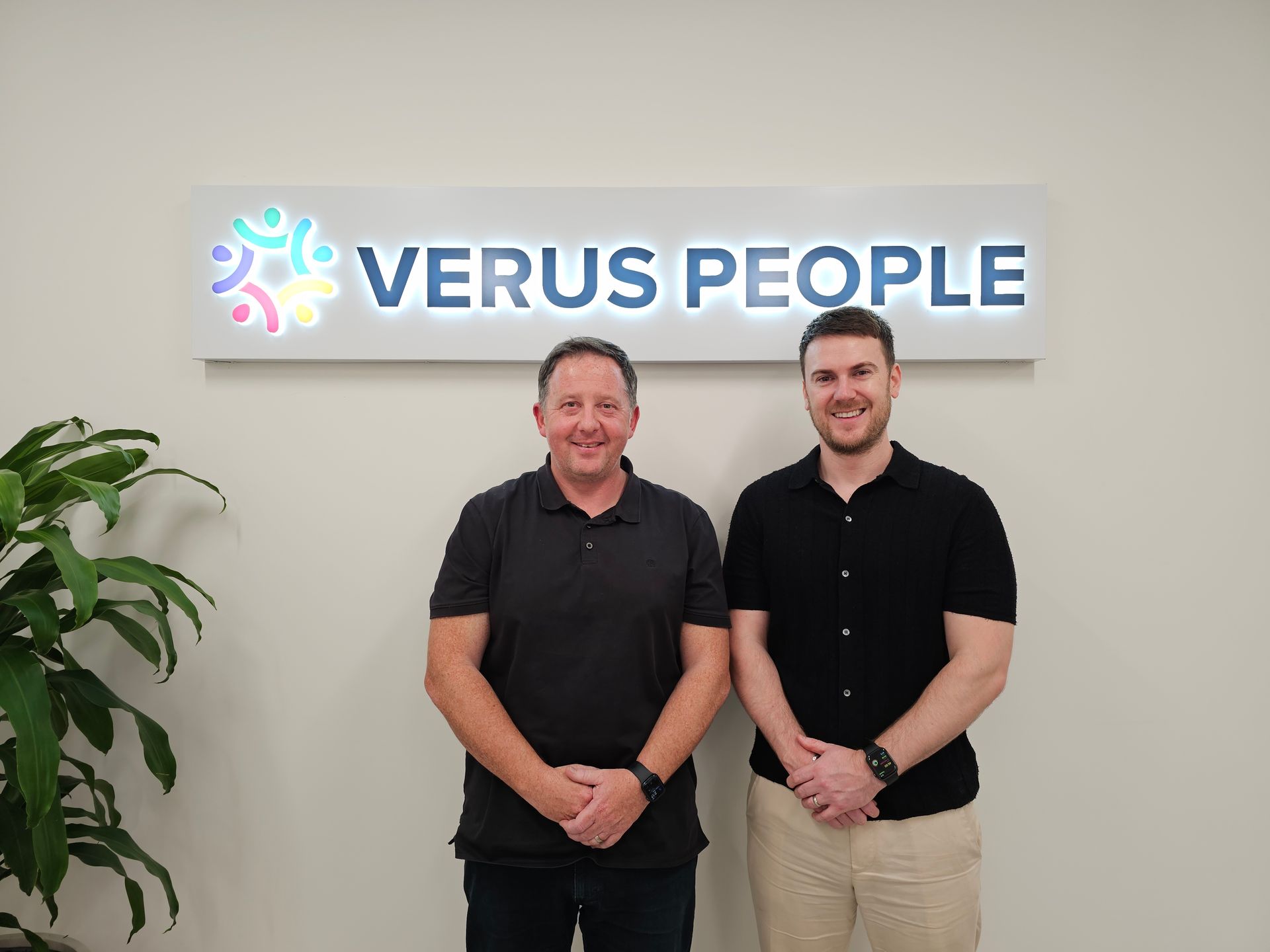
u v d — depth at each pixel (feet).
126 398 6.37
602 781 4.63
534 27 6.35
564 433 4.85
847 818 5.00
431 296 6.19
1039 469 6.31
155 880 6.38
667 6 6.34
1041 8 6.31
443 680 4.89
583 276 6.22
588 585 4.87
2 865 5.50
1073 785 6.32
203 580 6.38
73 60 6.34
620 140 6.35
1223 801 6.30
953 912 5.05
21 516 4.56
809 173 6.35
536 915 4.85
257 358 6.18
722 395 6.34
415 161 6.37
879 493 5.20
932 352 6.16
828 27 6.34
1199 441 6.30
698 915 6.33
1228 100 6.27
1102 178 6.31
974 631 4.97
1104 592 6.31
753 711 5.21
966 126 6.33
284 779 6.38
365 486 6.36
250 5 6.34
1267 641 6.29
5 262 6.35
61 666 6.38
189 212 6.36
